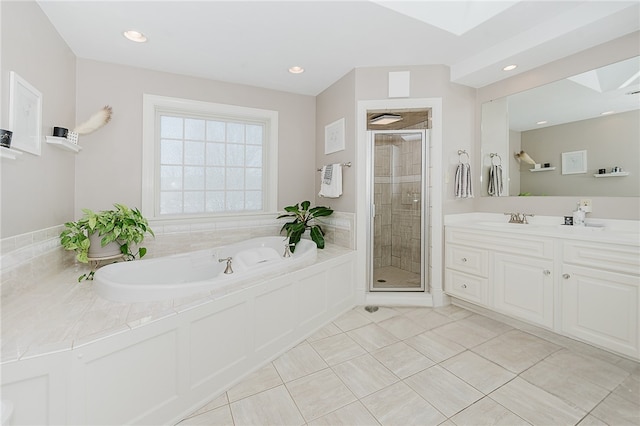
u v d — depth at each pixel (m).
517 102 2.68
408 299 2.85
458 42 2.36
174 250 2.87
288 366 1.87
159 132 2.88
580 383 1.65
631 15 1.78
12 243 1.54
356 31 2.17
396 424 1.37
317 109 3.57
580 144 2.29
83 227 2.12
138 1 1.78
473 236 2.56
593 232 2.03
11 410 0.80
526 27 2.17
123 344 1.23
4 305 1.47
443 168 2.80
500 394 1.57
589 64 2.21
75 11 1.87
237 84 3.16
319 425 1.37
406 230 3.20
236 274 1.87
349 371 1.80
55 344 1.11
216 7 1.86
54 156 2.05
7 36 1.48
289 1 1.81
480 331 2.31
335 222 3.19
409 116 3.08
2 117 1.45
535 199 2.59
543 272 2.09
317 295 2.37
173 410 1.41
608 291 1.78
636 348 1.68
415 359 1.92
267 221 3.38
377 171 3.16
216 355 1.60
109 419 1.20
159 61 2.60
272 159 3.39
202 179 3.11
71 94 2.37
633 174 2.04
